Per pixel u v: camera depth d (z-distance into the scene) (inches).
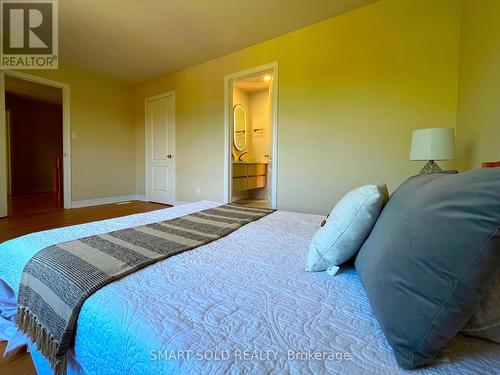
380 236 27.1
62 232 50.6
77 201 173.0
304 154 122.3
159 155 190.5
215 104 155.9
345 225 33.5
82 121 173.6
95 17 109.7
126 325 23.7
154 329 22.6
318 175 118.8
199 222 60.1
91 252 38.6
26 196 228.5
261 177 216.2
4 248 45.6
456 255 18.3
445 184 22.1
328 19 112.1
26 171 255.8
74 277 31.2
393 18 98.3
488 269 17.8
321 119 116.5
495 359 20.0
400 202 28.0
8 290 47.9
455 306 18.2
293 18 111.3
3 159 136.5
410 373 18.5
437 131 70.8
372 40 102.8
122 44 134.1
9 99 240.2
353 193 35.2
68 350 28.3
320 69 115.6
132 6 102.2
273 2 100.3
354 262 35.9
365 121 106.0
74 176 171.0
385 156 102.7
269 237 49.9
